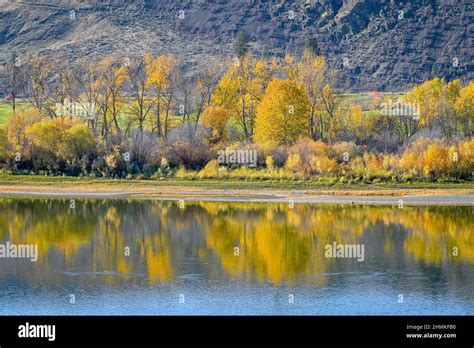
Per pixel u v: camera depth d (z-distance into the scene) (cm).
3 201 11769
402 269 7300
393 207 10956
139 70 17988
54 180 13738
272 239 8675
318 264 7519
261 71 18575
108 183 13525
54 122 14438
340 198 11812
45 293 6625
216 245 8400
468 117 16675
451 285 6775
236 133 17075
